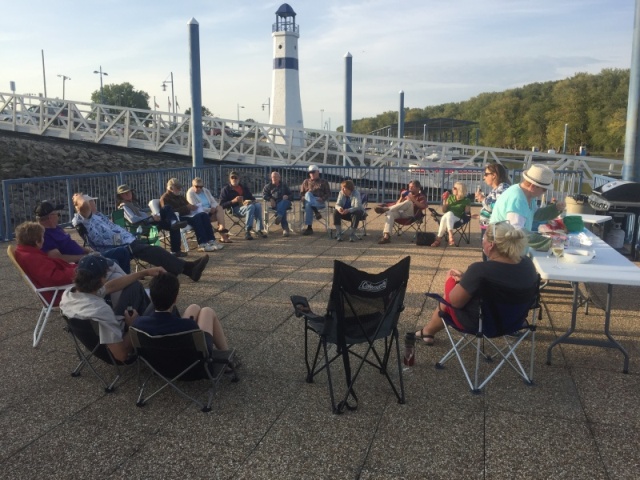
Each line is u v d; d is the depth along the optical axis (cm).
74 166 3209
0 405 351
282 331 484
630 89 795
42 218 507
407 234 986
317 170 1006
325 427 321
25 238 440
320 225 1089
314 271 705
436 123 3491
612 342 399
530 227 462
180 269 629
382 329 342
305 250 845
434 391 367
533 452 293
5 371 403
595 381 381
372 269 715
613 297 581
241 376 393
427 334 445
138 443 305
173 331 324
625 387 371
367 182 1542
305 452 295
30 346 452
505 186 579
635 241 762
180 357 325
